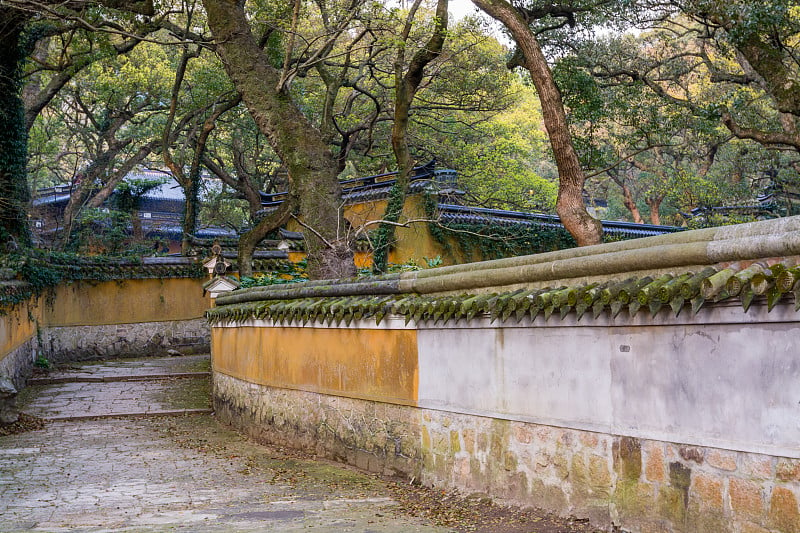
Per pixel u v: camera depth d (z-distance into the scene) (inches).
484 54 911.0
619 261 207.0
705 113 698.8
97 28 585.3
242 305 468.8
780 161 1091.3
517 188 1061.8
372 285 326.6
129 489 316.2
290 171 501.0
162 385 688.4
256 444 432.5
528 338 247.0
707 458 187.2
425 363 299.7
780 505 169.2
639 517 205.8
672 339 196.7
